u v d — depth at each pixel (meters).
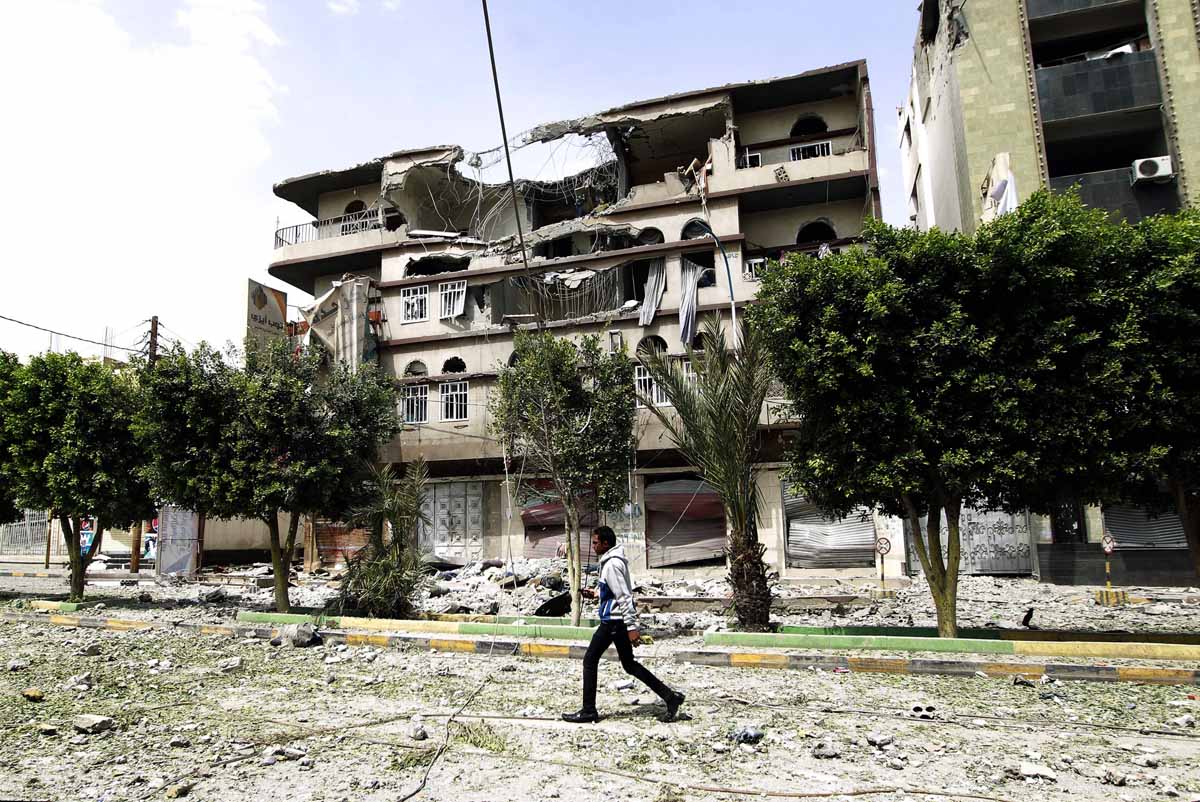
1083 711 7.43
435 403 28.64
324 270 33.34
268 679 9.29
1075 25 24.88
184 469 14.62
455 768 5.80
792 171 26.88
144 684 8.88
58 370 17.27
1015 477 9.95
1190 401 9.80
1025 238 10.06
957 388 10.32
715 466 12.23
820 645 10.60
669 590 20.67
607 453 13.98
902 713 7.36
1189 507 10.88
